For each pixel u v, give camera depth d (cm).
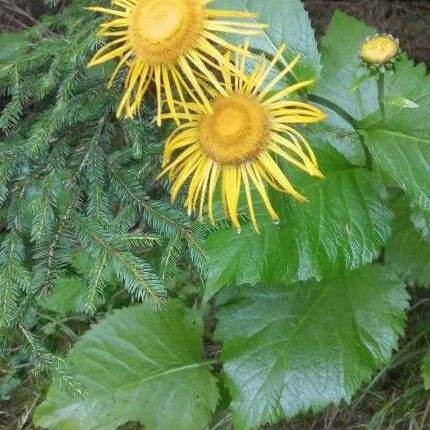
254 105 25
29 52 33
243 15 23
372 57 25
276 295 32
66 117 30
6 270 28
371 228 28
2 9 43
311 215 28
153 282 27
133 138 29
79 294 35
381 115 27
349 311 31
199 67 23
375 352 30
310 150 24
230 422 36
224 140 24
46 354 28
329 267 27
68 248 28
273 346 31
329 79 34
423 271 34
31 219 31
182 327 36
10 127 35
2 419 38
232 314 32
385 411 35
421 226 30
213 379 35
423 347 36
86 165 30
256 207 27
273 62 25
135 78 24
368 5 45
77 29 31
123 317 35
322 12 46
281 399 30
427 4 45
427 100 27
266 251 27
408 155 27
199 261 27
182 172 25
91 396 34
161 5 23
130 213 28
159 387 34
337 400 30
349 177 29
